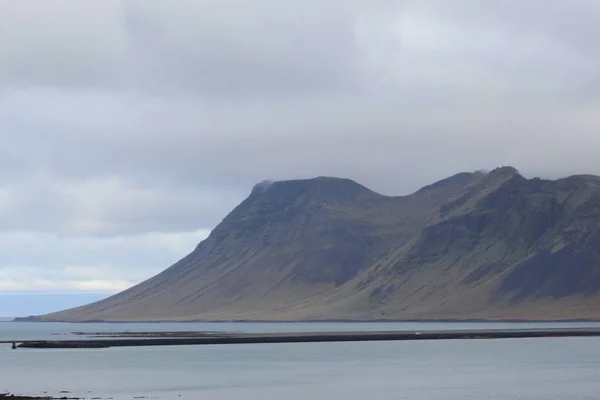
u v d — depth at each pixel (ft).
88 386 473.67
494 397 430.61
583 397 429.38
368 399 426.51
